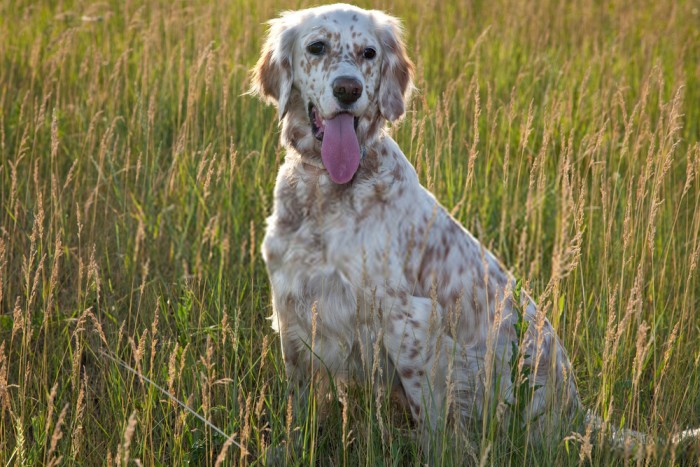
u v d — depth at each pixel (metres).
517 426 3.50
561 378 3.77
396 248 3.59
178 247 5.07
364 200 3.61
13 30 8.28
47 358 4.11
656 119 6.61
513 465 3.51
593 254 4.90
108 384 3.92
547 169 5.94
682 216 5.40
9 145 5.94
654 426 3.42
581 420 3.60
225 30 7.05
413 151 5.35
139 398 3.71
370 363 3.82
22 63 7.17
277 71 3.93
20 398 3.51
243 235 5.21
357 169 3.63
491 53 8.06
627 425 3.81
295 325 3.83
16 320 3.39
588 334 4.18
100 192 5.61
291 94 3.90
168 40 7.29
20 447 3.16
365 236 3.58
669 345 3.52
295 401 3.92
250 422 3.78
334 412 3.95
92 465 3.53
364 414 3.83
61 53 6.32
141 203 5.31
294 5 8.99
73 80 7.08
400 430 3.78
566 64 7.38
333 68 3.64
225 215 5.27
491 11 9.64
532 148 6.14
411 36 8.50
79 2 8.76
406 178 3.74
